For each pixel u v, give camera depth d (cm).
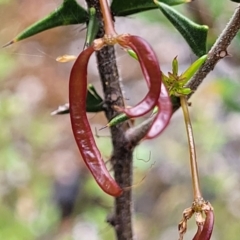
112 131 33
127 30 94
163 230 82
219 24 47
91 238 82
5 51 91
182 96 30
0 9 90
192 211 29
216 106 79
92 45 28
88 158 28
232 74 55
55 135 92
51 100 94
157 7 31
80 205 87
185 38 30
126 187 33
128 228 34
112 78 32
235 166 79
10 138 89
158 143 89
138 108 27
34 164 89
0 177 85
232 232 75
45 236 82
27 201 84
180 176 87
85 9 31
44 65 96
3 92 93
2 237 79
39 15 90
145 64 27
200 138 78
